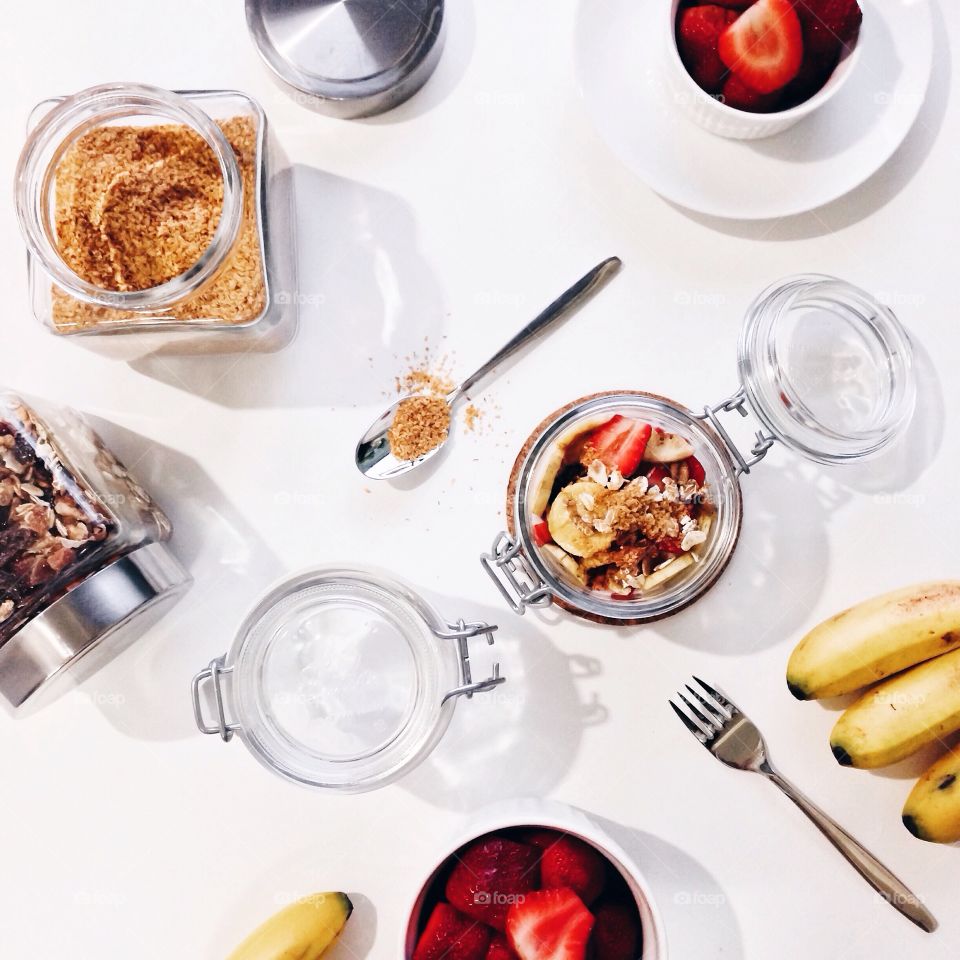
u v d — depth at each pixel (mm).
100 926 864
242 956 800
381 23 809
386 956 855
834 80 750
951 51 858
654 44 799
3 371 864
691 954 854
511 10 859
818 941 853
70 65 864
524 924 740
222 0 859
